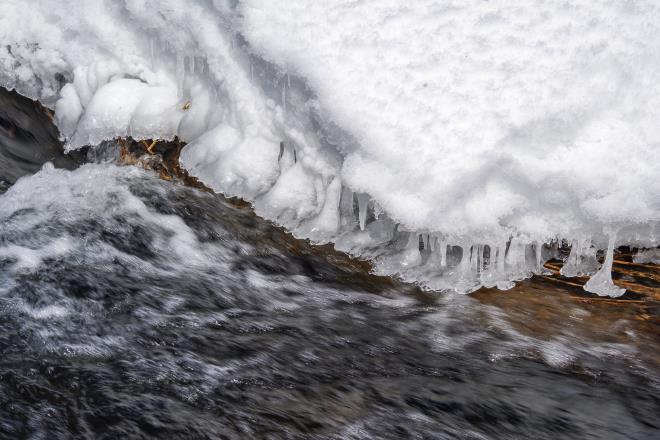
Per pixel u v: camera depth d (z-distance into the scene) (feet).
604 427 9.32
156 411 8.87
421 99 11.96
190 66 14.08
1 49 15.66
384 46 12.30
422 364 10.30
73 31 15.17
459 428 9.09
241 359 10.04
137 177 13.75
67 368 9.53
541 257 12.53
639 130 11.78
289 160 13.08
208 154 13.50
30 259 11.73
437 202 11.51
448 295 11.86
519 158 11.64
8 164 14.69
